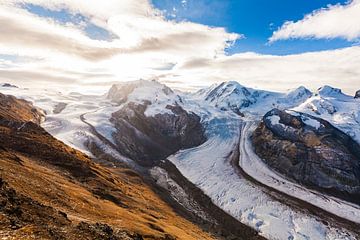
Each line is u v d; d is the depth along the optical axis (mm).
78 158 101438
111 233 32312
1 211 26078
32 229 24047
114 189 87625
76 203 49594
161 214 90875
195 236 78625
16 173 49969
